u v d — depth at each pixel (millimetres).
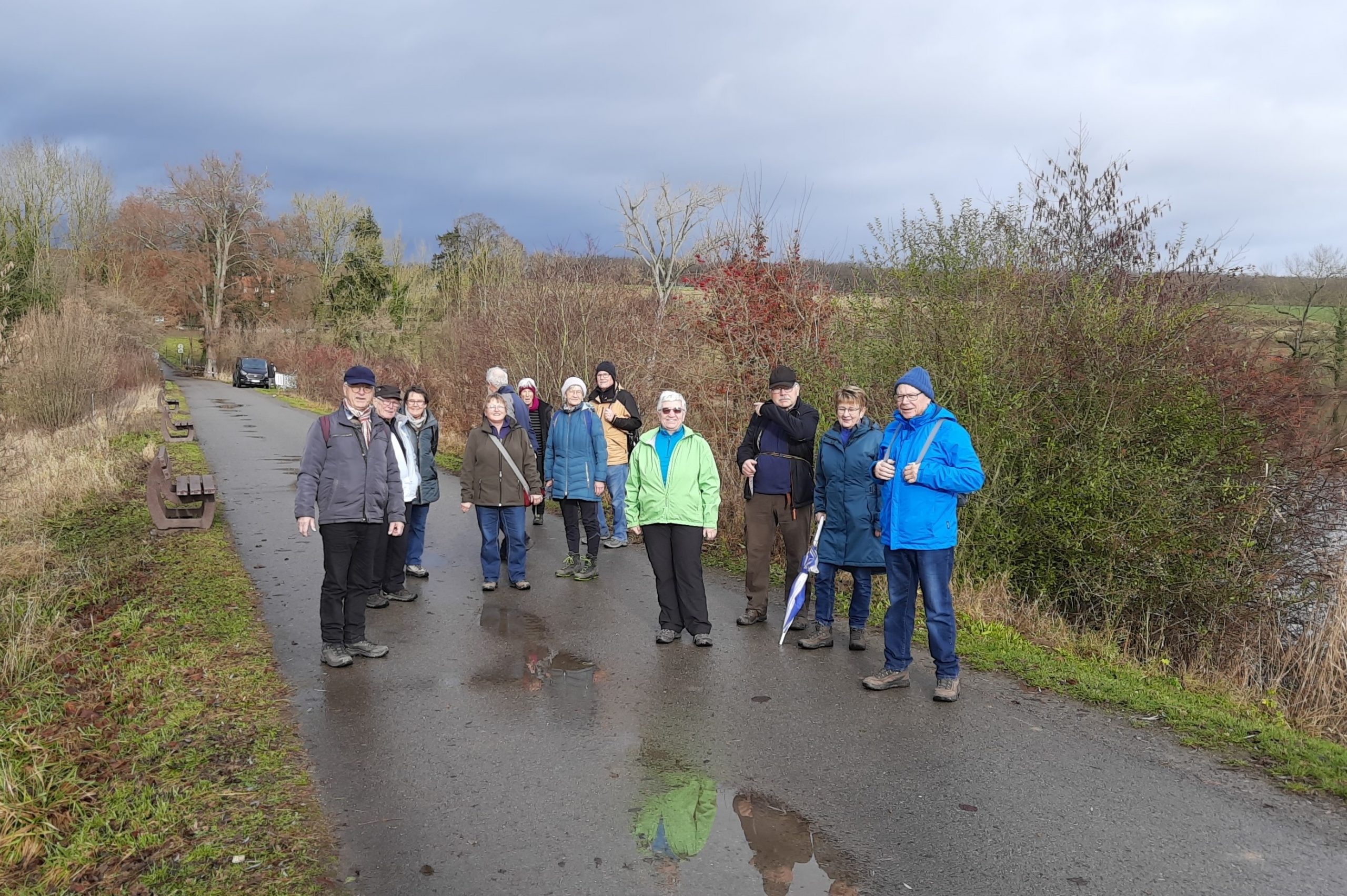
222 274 59594
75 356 18781
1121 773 4047
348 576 5645
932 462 4887
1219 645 6832
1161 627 7090
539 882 3162
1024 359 7773
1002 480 7637
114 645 5816
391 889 3115
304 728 4551
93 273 50688
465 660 5668
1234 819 3625
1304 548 7121
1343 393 7988
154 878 3170
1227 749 4324
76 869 3246
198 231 59875
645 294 14766
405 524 6879
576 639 6113
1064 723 4656
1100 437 7312
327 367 35344
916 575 5082
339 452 5457
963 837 3477
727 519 9328
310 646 5926
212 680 5164
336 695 5023
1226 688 5797
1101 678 5336
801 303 9398
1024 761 4176
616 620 6586
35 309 19234
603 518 9969
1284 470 7258
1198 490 7059
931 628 4945
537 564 8547
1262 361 8141
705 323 10617
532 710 4812
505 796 3822
